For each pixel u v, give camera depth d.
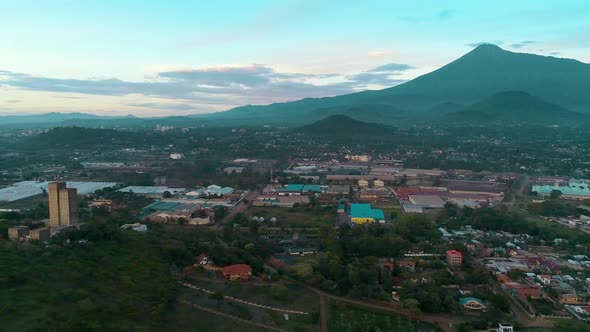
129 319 156.88
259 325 175.12
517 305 197.38
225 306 187.75
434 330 176.62
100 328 144.12
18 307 144.62
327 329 175.88
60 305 152.62
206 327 167.12
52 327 137.50
